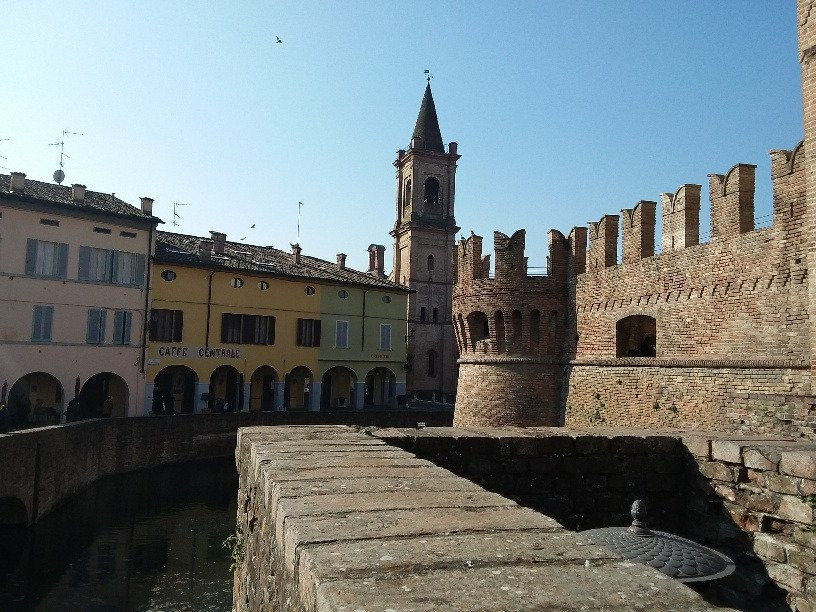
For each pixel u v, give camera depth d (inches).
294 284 2037.4
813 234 573.6
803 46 578.6
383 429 402.6
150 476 1488.7
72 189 1644.9
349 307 2165.4
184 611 833.5
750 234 720.3
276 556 195.8
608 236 1011.3
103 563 1000.2
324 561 128.5
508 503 183.5
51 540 1087.0
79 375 1544.0
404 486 209.3
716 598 257.0
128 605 850.1
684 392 809.5
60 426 1159.6
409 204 3376.0
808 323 637.9
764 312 694.5
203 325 1824.6
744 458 347.3
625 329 980.6
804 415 623.8
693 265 810.8
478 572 123.6
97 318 1583.4
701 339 790.5
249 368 1921.8
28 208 1472.7
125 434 1430.9
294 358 2025.1
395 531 152.1
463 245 1236.5
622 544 258.7
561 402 1087.0
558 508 382.0
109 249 1612.9
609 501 387.9
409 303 3201.3
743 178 745.6
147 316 1679.4
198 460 1615.4
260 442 324.2
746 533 340.5
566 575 122.7
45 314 1493.6
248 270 1916.8
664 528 387.2
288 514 170.7
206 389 1820.9
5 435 943.0
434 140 3435.0
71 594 880.9
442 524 158.9
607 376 973.2
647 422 872.9
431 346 3223.4
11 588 896.9
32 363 1466.5
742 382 714.2
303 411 1925.4
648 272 898.7
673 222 867.4
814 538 297.6
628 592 114.6
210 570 981.2
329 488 205.5
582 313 1060.5
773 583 318.7
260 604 250.4
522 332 1122.7
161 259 1733.5
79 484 1229.1
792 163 665.0
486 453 378.0
